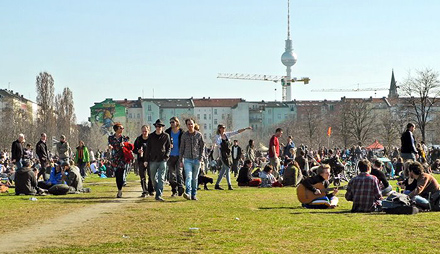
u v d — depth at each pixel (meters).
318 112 173.38
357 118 117.19
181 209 16.62
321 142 139.75
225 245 10.55
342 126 119.12
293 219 14.27
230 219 14.24
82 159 37.03
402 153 26.22
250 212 15.87
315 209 16.88
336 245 10.51
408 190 16.97
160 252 9.95
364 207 16.12
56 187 22.78
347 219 14.27
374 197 16.12
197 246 10.47
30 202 19.20
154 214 15.36
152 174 19.75
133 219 14.32
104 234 11.94
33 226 13.19
